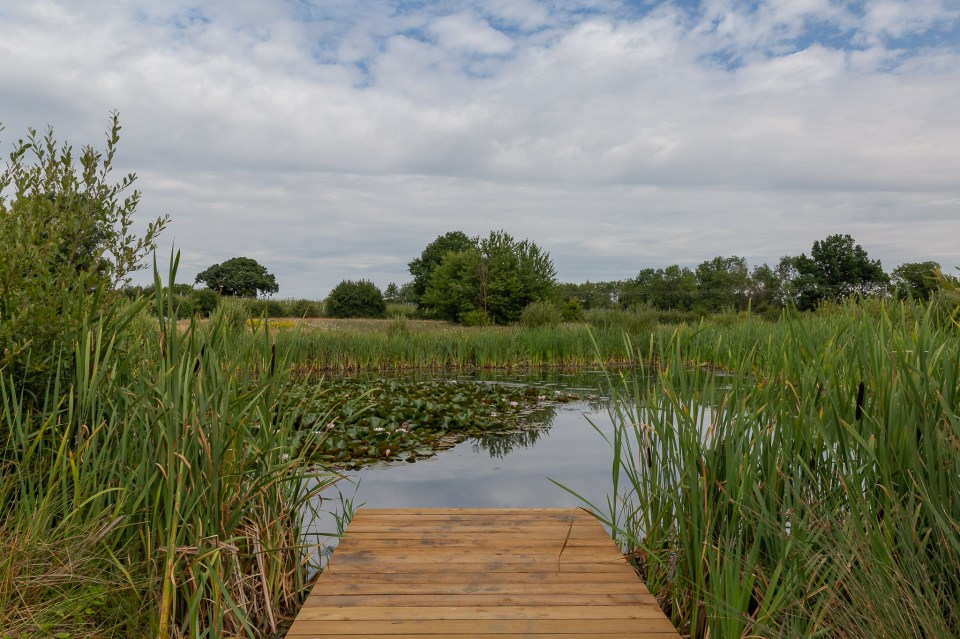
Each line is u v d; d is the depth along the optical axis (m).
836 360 2.73
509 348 16.56
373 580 3.03
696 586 2.60
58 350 3.00
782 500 2.56
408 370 15.42
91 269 3.33
